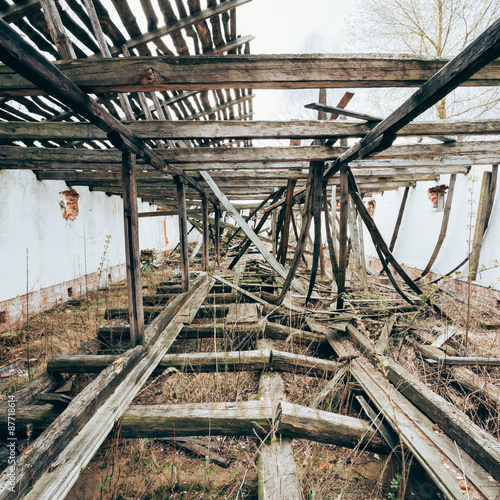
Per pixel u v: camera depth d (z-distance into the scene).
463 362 3.17
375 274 9.62
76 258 7.43
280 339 4.24
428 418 2.41
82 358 3.24
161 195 8.98
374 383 2.97
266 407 2.54
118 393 2.65
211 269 9.16
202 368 3.37
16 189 5.59
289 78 2.23
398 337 4.11
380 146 2.93
